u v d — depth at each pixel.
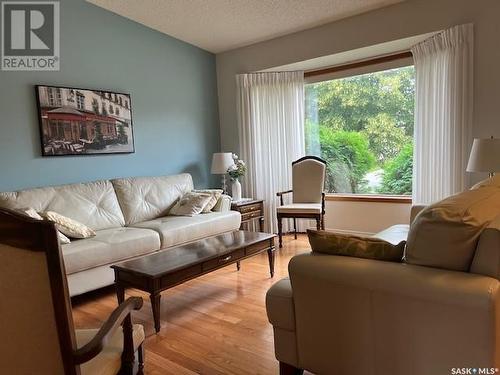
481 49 3.44
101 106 3.97
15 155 3.38
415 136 3.97
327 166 4.99
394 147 4.46
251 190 5.17
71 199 3.47
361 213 4.67
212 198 4.25
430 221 1.44
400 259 1.57
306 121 5.10
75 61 3.77
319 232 1.74
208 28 4.47
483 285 1.28
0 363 1.09
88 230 3.18
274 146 5.05
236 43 4.96
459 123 3.50
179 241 3.60
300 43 4.56
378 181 4.62
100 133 3.97
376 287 1.47
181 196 4.41
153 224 3.68
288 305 1.76
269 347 2.20
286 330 1.79
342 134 4.84
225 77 5.30
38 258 0.98
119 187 3.94
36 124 3.50
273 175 5.08
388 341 1.48
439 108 3.70
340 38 4.23
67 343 1.03
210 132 5.30
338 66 4.71
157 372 1.97
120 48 4.16
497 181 2.21
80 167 3.83
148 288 2.37
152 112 4.52
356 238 1.68
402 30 3.81
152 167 4.54
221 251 2.85
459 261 1.40
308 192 4.60
